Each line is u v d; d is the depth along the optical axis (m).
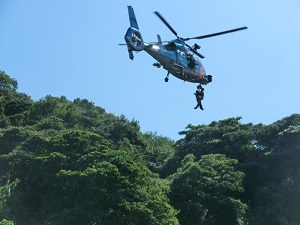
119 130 74.56
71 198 40.75
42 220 41.00
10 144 55.34
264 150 64.19
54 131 53.91
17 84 88.19
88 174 40.59
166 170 64.25
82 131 48.56
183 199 50.69
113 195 39.88
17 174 46.06
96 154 44.44
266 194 55.12
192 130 67.56
